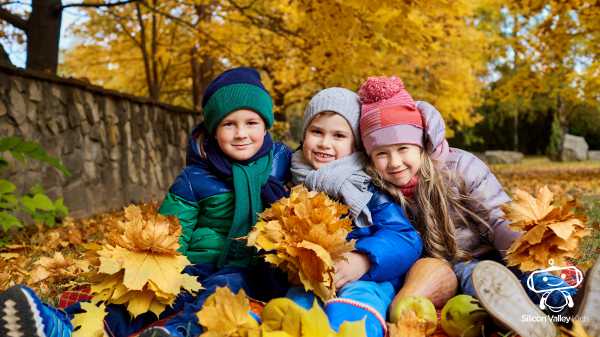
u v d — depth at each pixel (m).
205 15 10.00
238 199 2.13
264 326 1.49
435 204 2.16
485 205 2.17
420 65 12.97
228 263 2.12
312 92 14.16
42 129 5.28
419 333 1.65
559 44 10.85
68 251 3.56
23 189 4.87
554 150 25.44
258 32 10.84
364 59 7.92
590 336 1.47
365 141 2.17
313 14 7.39
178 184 2.21
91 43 13.05
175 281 1.70
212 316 1.44
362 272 1.93
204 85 11.52
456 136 28.34
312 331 1.43
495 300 1.53
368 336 1.61
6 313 1.37
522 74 13.20
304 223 1.69
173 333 1.57
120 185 6.80
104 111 6.51
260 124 2.21
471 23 13.44
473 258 2.23
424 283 1.93
